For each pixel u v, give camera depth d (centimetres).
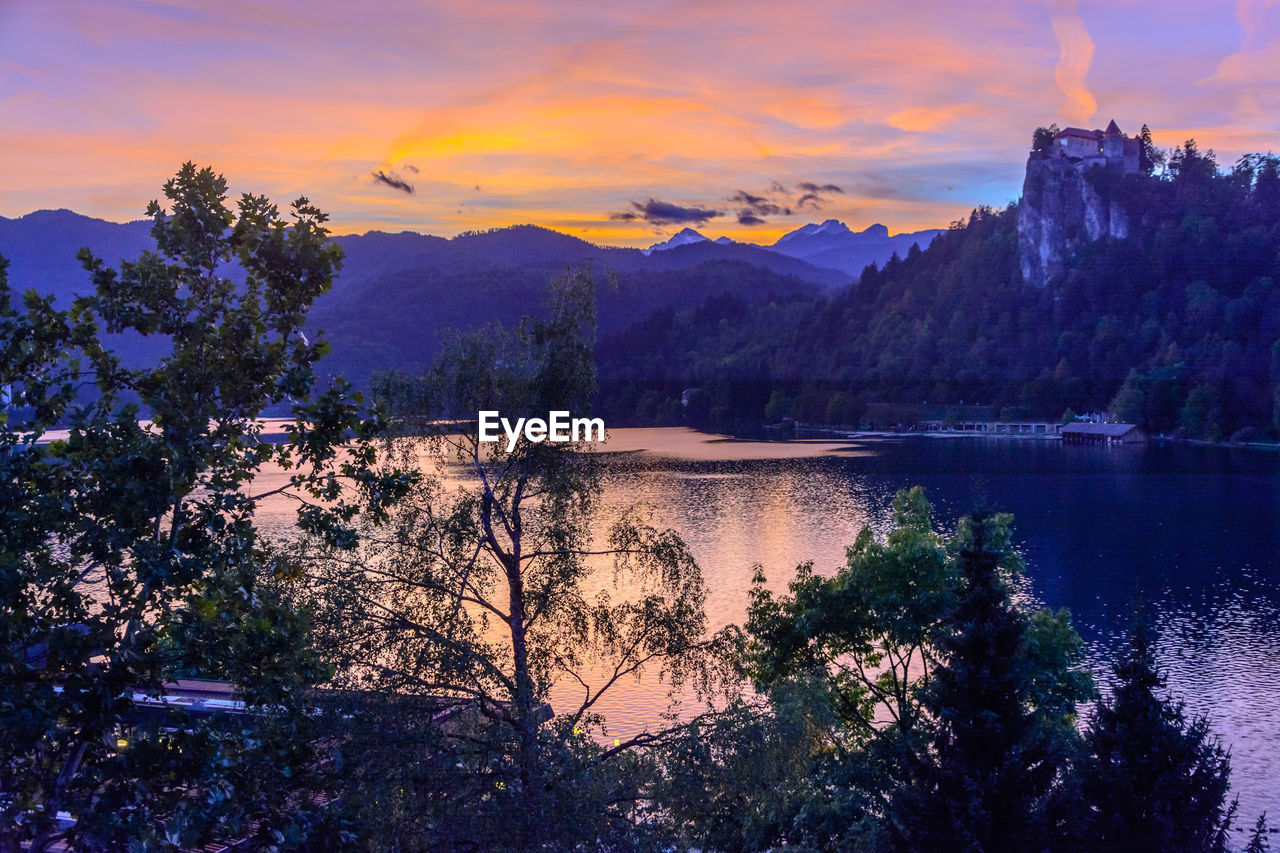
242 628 1356
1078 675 3309
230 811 1243
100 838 1166
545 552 2422
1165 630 6775
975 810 2242
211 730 1289
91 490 1350
